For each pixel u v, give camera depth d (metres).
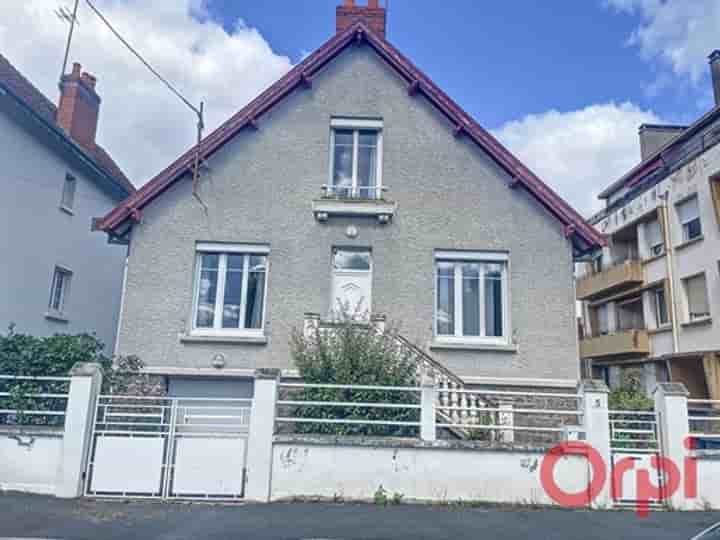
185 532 6.40
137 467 7.95
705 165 18.44
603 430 8.25
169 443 8.02
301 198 12.20
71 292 16.16
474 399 9.48
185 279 11.77
